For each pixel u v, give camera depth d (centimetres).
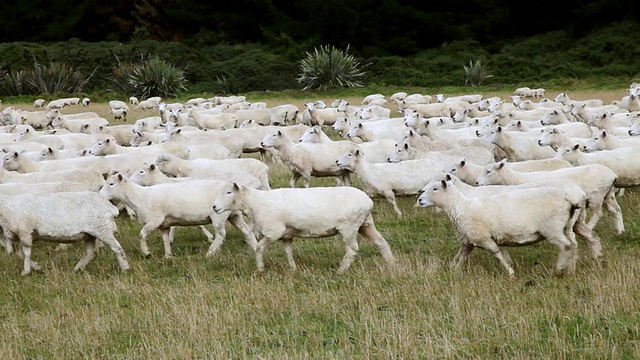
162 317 990
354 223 1159
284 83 5569
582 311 919
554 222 1059
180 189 1277
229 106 3312
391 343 866
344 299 1020
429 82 5456
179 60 5697
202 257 1283
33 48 5812
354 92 4641
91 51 5747
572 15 6650
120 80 4900
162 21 6950
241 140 2042
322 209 1152
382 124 2252
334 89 4781
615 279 1000
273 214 1159
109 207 1209
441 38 6650
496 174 1306
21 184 1360
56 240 1207
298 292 1080
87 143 2144
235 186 1166
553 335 857
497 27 6731
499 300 966
